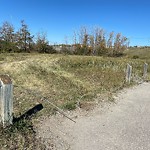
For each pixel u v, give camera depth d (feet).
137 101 23.08
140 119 17.48
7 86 12.99
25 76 28.81
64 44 76.89
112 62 48.26
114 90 26.96
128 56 79.30
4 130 12.94
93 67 43.45
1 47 73.61
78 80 30.07
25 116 15.67
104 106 20.30
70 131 14.53
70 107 18.78
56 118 16.44
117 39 80.02
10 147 11.53
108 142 13.30
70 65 41.73
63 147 12.44
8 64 36.47
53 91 23.35
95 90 25.64
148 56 87.04
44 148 12.03
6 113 13.26
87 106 19.77
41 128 14.48
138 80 36.17
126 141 13.52
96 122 16.34
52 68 36.35
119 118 17.48
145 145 13.11
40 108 17.84
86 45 76.69
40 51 77.05
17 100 19.08
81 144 12.92
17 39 82.74
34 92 22.21
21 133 13.12
